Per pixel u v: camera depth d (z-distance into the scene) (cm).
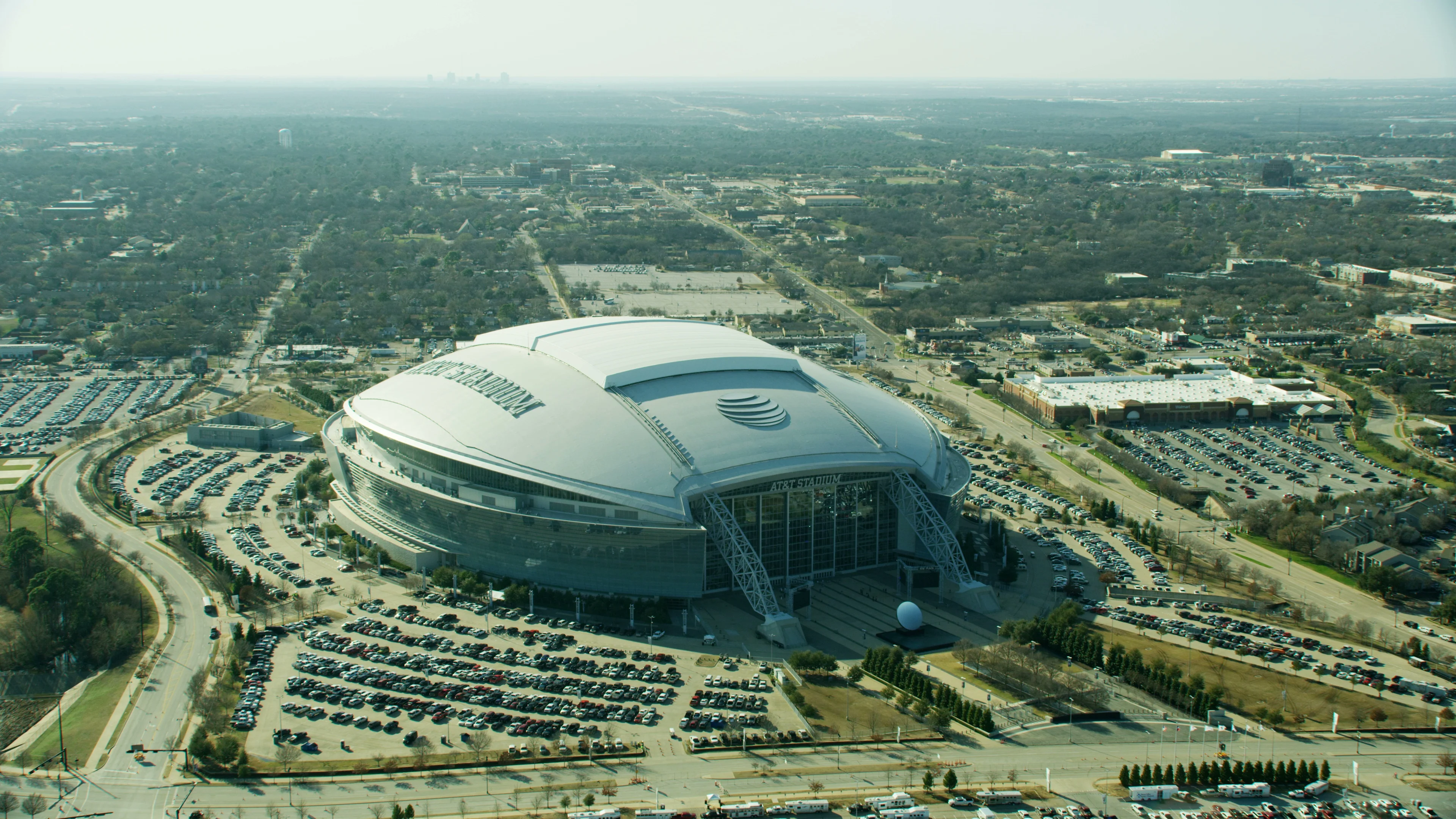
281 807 17912
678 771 19112
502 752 19500
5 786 18462
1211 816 18075
